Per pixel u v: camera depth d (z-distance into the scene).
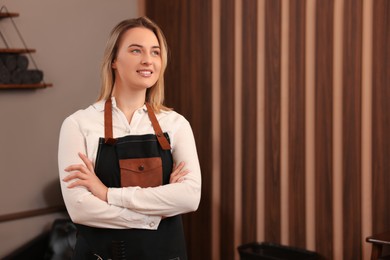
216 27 3.73
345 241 3.17
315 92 3.25
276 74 3.43
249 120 3.58
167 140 1.99
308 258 3.17
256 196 3.58
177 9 3.96
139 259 1.86
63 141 1.93
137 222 1.85
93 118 1.95
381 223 3.02
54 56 3.75
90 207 1.83
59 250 3.45
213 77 3.77
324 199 3.25
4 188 3.54
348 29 3.09
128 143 1.92
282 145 3.43
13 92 3.55
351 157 3.12
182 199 1.90
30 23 3.61
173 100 4.04
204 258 3.91
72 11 3.83
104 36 4.03
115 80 2.00
